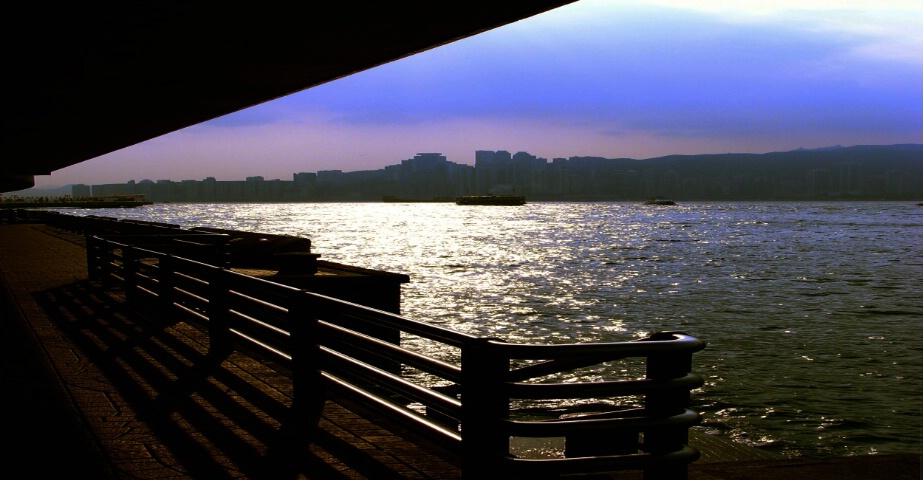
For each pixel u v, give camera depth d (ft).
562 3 37.76
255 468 15.46
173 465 15.67
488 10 39.86
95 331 33.35
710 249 286.46
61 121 94.58
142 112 86.28
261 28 46.98
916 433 55.16
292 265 40.01
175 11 44.29
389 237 360.28
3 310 39.78
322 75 61.36
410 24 43.80
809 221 620.90
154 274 43.50
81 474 15.10
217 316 28.09
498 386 12.94
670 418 12.74
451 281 162.81
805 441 53.42
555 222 599.98
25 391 22.27
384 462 15.87
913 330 103.50
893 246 309.63
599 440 13.78
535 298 133.69
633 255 252.42
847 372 75.25
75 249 89.04
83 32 49.03
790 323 109.40
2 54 55.21
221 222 552.82
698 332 100.42
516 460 12.66
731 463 15.84
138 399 21.29
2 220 189.06
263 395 21.79
